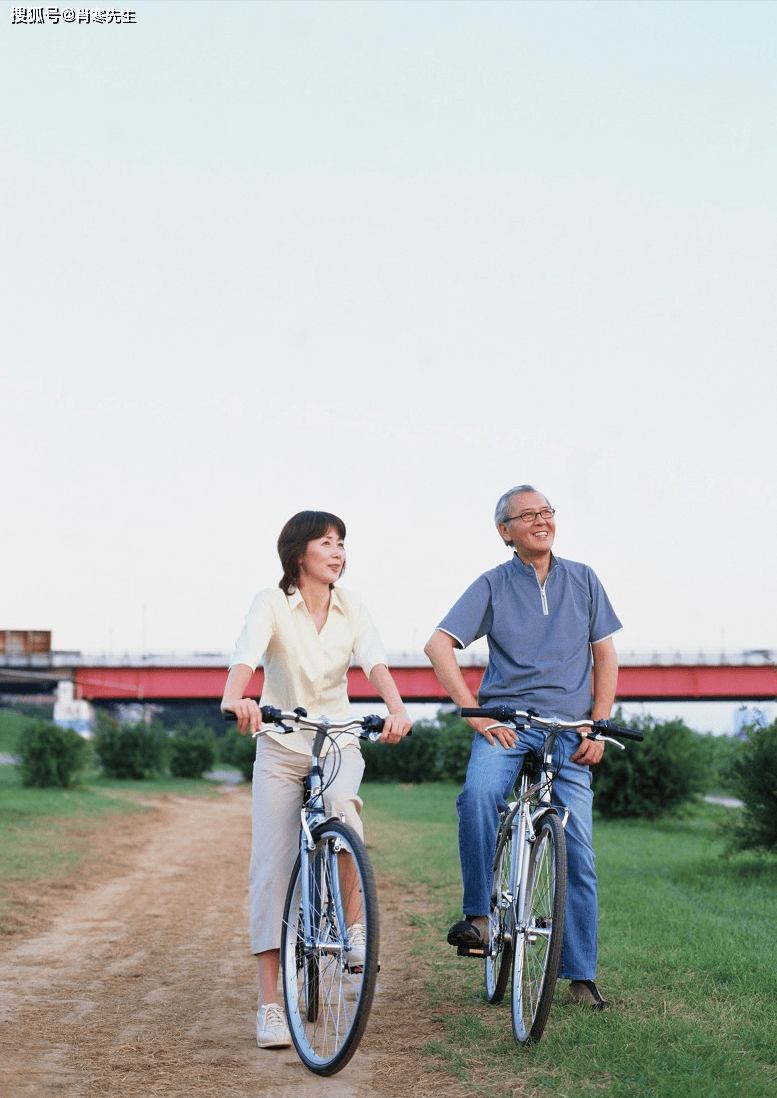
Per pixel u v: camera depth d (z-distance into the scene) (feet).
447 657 15.34
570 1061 11.99
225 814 71.87
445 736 122.01
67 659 197.36
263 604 13.76
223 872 36.68
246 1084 11.68
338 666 13.94
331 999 12.85
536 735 14.80
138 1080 11.80
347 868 12.39
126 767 125.39
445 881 30.60
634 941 19.25
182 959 19.79
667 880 30.60
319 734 13.30
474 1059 12.53
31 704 306.76
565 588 15.51
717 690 179.11
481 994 15.88
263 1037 13.15
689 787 60.18
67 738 94.38
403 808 73.61
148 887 31.86
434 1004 15.40
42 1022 14.56
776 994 15.05
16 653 202.18
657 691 180.86
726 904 25.02
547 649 15.19
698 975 16.29
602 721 13.89
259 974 13.51
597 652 15.66
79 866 36.06
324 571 13.92
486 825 14.61
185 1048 13.20
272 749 13.61
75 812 60.90
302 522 14.01
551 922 12.66
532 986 13.07
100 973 18.34
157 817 63.87
